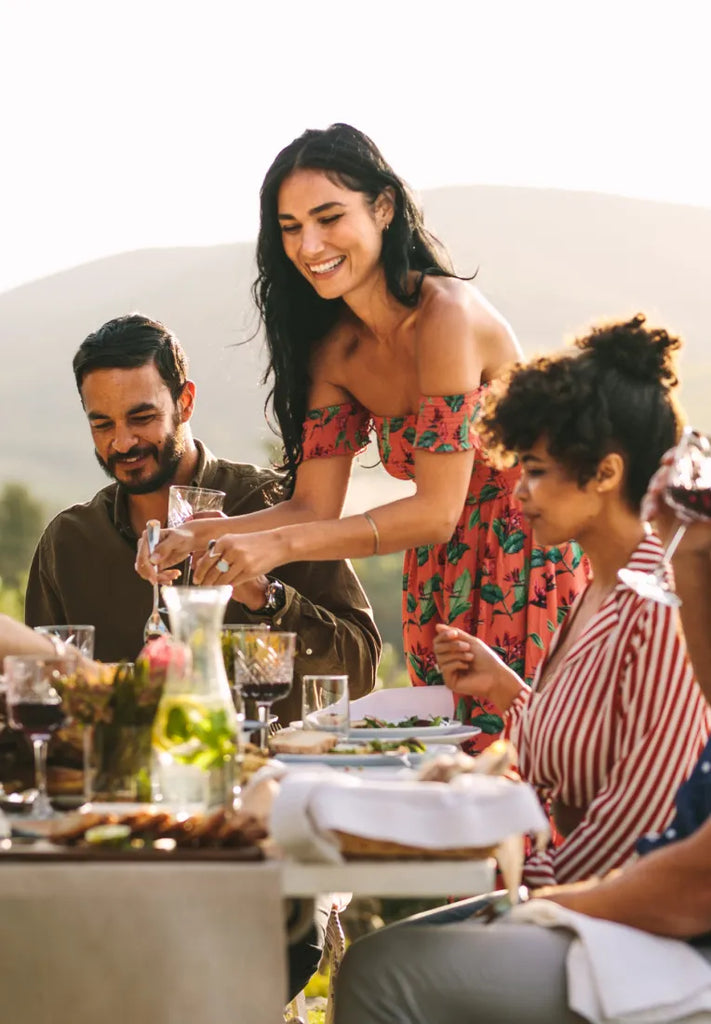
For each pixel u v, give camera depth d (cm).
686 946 198
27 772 241
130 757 212
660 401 241
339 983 206
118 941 175
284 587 366
